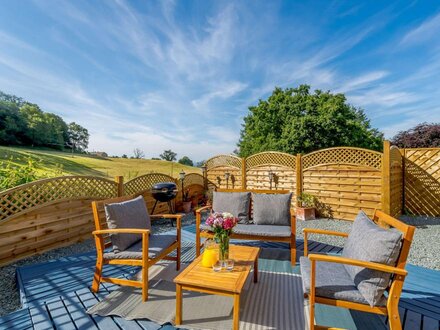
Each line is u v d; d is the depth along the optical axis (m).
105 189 5.38
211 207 4.76
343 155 6.50
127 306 2.55
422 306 2.57
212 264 2.50
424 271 3.42
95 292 2.85
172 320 2.31
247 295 2.77
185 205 7.65
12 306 2.77
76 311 2.49
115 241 2.93
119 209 3.09
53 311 2.49
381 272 1.93
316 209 6.95
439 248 4.36
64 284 3.06
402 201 7.03
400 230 2.06
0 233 3.67
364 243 2.13
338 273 2.31
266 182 8.00
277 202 4.16
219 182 9.17
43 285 3.03
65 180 4.59
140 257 2.74
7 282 3.30
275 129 15.55
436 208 6.62
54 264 3.68
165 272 3.36
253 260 2.71
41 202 4.21
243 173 8.48
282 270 3.43
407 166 6.97
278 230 3.77
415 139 11.48
